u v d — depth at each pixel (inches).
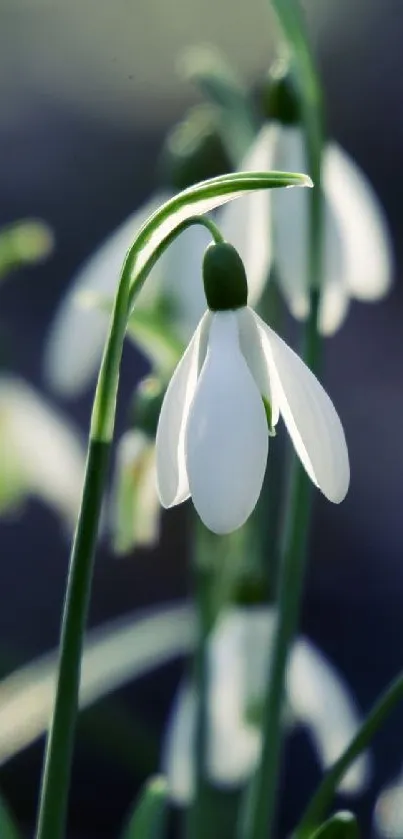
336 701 15.7
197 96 35.6
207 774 15.5
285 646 13.4
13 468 17.5
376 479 30.1
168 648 17.1
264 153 13.9
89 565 10.7
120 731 20.8
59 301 32.0
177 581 27.6
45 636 27.2
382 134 34.9
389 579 28.2
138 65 36.2
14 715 16.5
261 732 14.5
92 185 34.2
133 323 14.4
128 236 15.5
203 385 10.5
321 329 13.7
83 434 28.1
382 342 31.8
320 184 13.0
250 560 15.4
